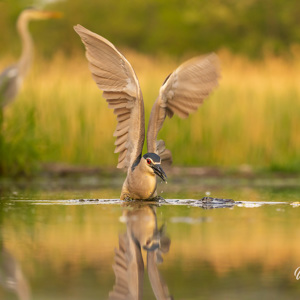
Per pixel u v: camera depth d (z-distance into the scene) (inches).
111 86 356.8
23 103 701.3
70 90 751.7
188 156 696.4
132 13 1907.0
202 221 292.4
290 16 1723.7
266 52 1585.9
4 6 1711.4
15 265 207.6
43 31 1861.5
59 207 343.3
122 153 370.3
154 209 335.0
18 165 595.2
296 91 787.4
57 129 702.5
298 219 299.7
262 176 609.3
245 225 281.4
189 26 1781.5
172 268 206.8
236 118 731.4
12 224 282.7
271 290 181.2
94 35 350.9
